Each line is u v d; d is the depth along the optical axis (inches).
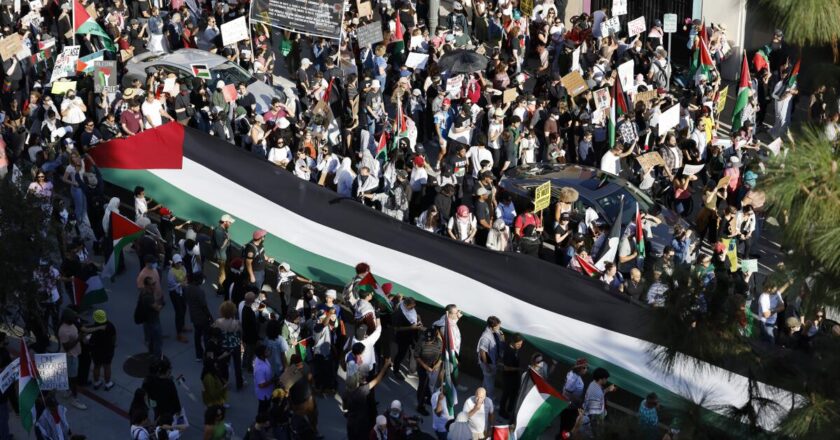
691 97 1026.7
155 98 884.6
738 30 1189.1
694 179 875.4
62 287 743.7
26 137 863.7
